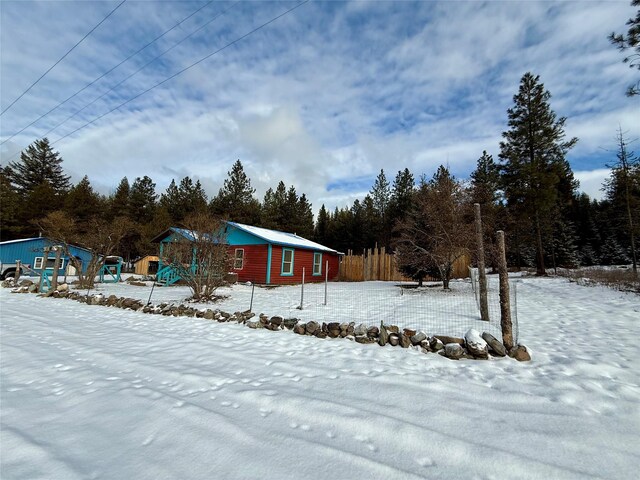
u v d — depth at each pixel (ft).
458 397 11.28
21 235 113.09
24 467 7.30
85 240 55.21
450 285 48.26
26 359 15.58
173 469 7.23
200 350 17.34
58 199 117.91
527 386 12.33
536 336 19.08
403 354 16.62
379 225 120.78
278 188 135.95
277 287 54.24
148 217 139.23
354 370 14.20
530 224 65.62
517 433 8.88
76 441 8.43
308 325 21.27
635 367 13.88
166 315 28.37
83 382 12.65
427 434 8.66
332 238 132.77
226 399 11.02
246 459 7.57
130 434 8.77
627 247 106.52
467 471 7.20
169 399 10.89
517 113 64.59
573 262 99.86
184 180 142.61
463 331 20.38
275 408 10.28
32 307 33.09
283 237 67.62
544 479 7.00
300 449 7.97
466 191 48.67
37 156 137.59
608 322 21.93
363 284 58.49
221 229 39.11
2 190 117.39
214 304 33.47
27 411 10.20
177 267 35.83
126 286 56.85
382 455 7.77
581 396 11.27
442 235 44.21
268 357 16.14
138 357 15.94
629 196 58.54
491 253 52.42
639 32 31.53
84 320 26.45
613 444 8.38
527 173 59.82
